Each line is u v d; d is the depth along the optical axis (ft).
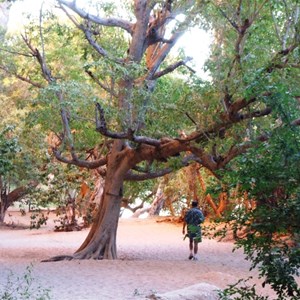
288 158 14.67
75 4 53.11
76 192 96.99
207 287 30.35
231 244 73.15
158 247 72.28
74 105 47.85
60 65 59.36
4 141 51.39
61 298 32.65
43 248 68.59
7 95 97.30
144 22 55.88
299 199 14.32
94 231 57.67
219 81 39.73
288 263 14.32
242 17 39.11
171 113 48.03
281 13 40.06
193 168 93.40
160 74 56.39
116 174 57.06
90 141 59.77
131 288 37.04
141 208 132.57
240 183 15.16
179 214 120.16
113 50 57.98
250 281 39.17
